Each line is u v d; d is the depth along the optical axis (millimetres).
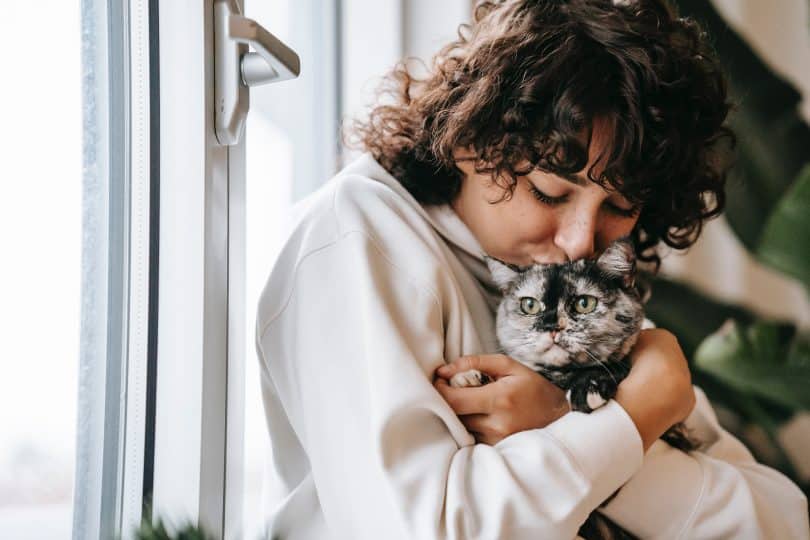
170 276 1002
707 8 2193
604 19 1046
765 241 2094
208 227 990
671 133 1043
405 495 845
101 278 997
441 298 999
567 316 1094
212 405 999
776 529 1071
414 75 1968
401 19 1971
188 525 743
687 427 1272
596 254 1165
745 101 2176
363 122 1438
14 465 862
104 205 1001
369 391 926
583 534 1003
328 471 945
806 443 2105
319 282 980
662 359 1035
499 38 1054
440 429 928
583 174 1002
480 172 1020
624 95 999
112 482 1006
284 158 1780
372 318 915
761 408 2104
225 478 1047
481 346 1127
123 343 1015
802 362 2006
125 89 1016
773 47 2219
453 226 1120
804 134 2174
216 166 1010
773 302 2230
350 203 1017
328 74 1966
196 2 987
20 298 866
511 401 955
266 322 1027
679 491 1023
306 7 1921
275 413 1086
